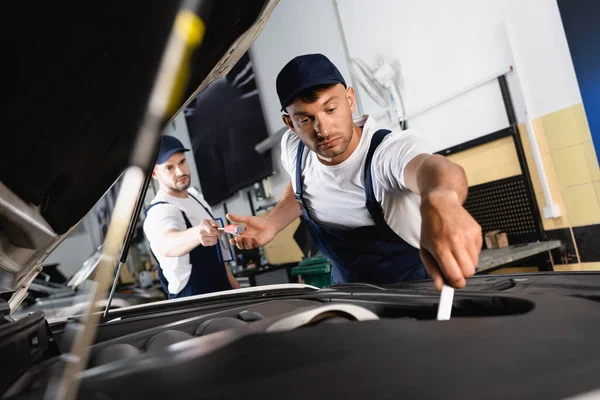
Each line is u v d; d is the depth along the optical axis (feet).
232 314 2.15
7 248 1.86
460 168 2.60
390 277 4.62
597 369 0.83
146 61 1.39
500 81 7.67
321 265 9.20
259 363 0.95
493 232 7.93
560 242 7.23
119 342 1.91
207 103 15.88
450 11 8.36
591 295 1.57
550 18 6.97
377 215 4.26
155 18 1.24
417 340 1.02
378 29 9.91
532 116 7.46
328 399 0.78
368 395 0.78
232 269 14.60
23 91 1.41
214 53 1.67
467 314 1.82
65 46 1.35
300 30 12.10
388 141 3.84
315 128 3.77
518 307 1.61
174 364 0.97
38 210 1.94
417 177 2.91
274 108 13.12
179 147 6.77
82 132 1.70
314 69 3.62
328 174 4.42
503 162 7.95
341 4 10.74
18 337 1.50
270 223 4.83
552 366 0.85
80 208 2.13
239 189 14.88
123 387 0.92
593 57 6.50
